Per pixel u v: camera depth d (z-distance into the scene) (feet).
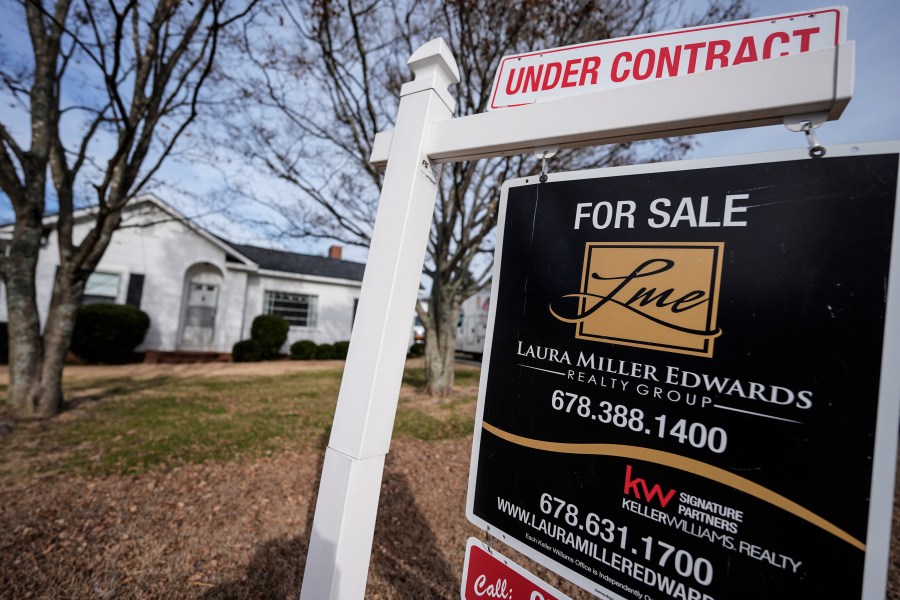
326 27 17.02
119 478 11.59
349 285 51.90
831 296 2.65
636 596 3.10
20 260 16.99
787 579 2.59
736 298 2.95
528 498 3.65
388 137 4.80
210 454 13.74
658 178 3.36
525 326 3.86
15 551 8.20
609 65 3.85
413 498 11.28
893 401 2.42
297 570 8.03
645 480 3.16
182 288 38.91
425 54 4.49
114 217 18.08
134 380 27.50
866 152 2.67
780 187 2.90
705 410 2.97
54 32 17.35
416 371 40.29
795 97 2.86
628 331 3.35
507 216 4.12
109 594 7.22
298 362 43.24
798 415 2.66
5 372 26.76
